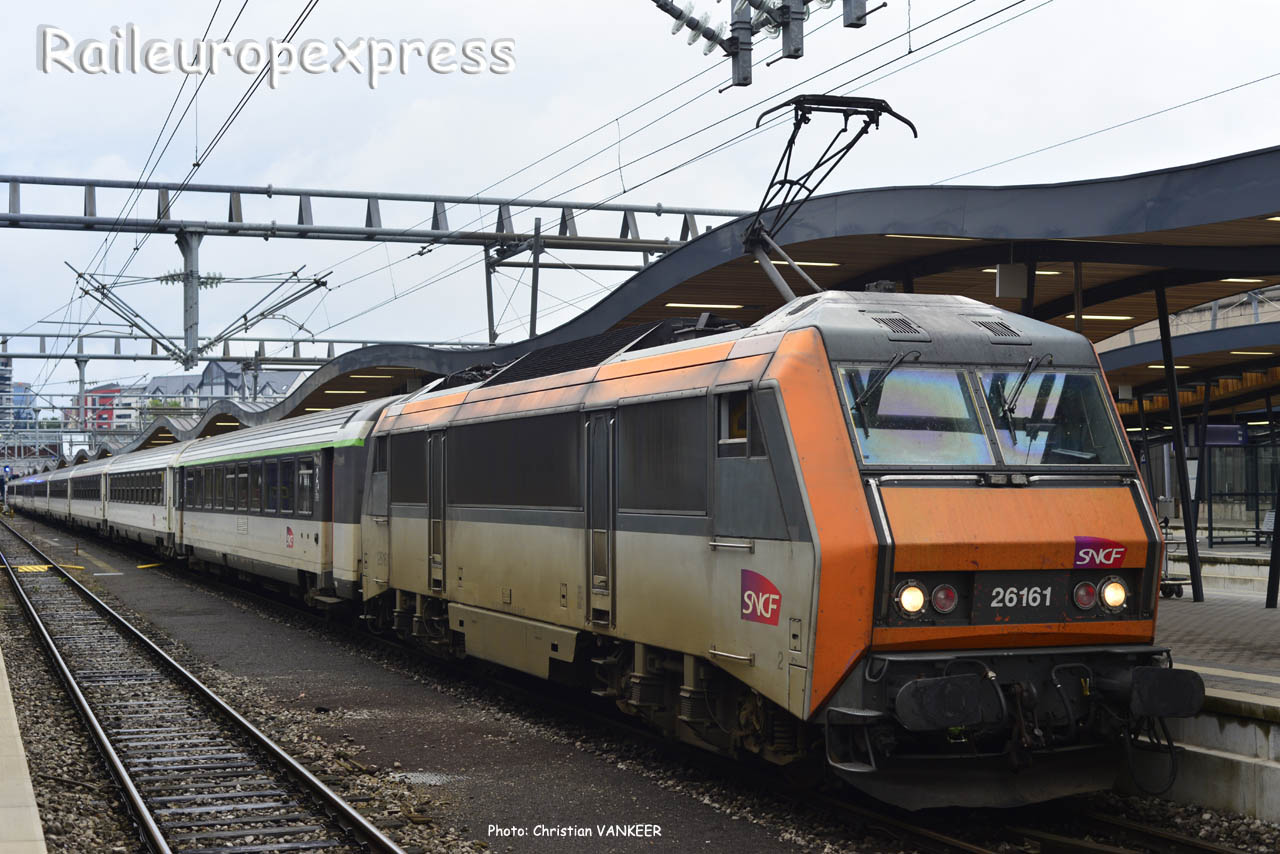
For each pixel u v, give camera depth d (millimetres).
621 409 10812
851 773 8141
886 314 9320
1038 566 8484
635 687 10633
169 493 33438
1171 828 8562
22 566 37500
